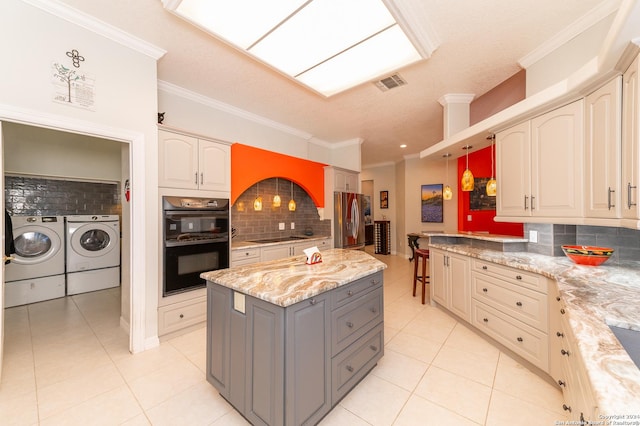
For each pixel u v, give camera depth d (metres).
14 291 3.48
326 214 4.90
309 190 4.62
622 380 0.69
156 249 2.47
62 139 4.05
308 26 1.87
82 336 2.65
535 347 2.00
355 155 5.41
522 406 1.71
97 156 4.49
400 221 7.69
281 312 1.35
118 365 2.16
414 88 3.18
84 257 4.09
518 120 2.50
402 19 1.83
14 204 3.87
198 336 2.68
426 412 1.67
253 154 3.66
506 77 2.92
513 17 2.03
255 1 1.65
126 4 1.92
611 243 2.21
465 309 2.81
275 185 4.65
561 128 2.10
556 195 2.15
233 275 1.82
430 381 1.98
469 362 2.23
